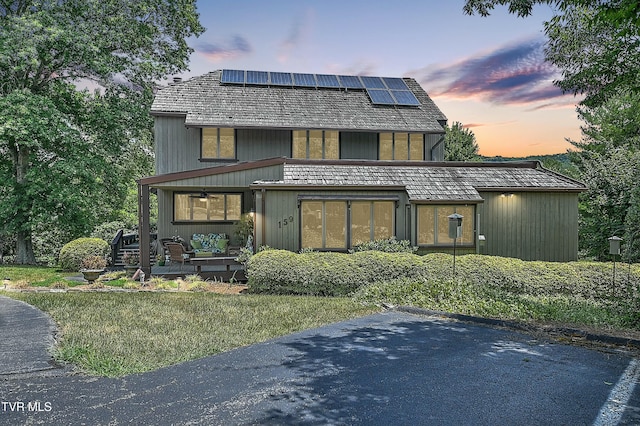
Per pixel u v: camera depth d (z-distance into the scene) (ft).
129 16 72.08
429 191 49.03
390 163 54.19
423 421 14.02
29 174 63.41
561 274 40.52
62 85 71.00
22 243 69.56
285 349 21.91
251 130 64.28
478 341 23.56
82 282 45.14
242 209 62.39
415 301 33.42
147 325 26.61
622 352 21.76
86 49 62.13
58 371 18.40
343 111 68.18
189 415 14.30
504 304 32.50
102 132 71.20
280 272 40.11
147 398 15.69
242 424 13.70
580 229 78.02
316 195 48.21
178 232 60.75
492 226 50.83
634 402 15.64
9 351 20.99
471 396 16.07
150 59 72.54
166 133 62.34
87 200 67.51
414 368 19.13
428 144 70.03
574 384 17.35
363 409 14.89
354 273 39.86
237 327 26.37
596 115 104.88
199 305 32.96
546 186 51.24
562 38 47.19
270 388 16.71
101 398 15.65
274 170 51.37
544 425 13.83
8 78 64.69
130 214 112.78
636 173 67.51
